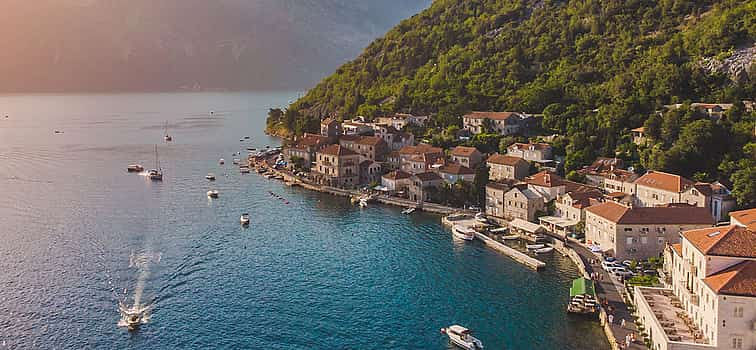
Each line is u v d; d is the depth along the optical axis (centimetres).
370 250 17700
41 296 14225
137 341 12312
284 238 18762
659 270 14425
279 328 12888
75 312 13475
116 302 13975
